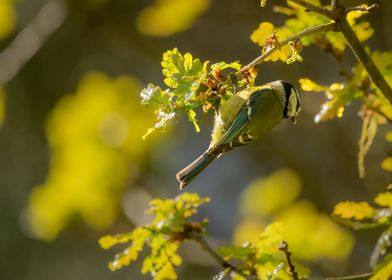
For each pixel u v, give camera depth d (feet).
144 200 37.76
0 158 53.21
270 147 45.96
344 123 46.39
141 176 38.17
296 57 17.34
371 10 17.21
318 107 42.88
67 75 55.06
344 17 17.47
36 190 35.83
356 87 21.35
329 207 44.62
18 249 52.49
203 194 56.49
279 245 20.27
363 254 41.09
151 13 36.47
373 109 21.29
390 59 21.30
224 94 16.99
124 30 48.32
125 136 38.09
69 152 37.01
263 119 23.65
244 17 47.67
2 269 52.13
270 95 24.14
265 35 20.07
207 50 50.70
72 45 54.90
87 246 52.70
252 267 20.13
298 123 45.88
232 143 22.63
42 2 53.36
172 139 41.37
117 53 55.42
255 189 39.22
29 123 54.03
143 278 51.65
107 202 36.19
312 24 21.18
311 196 44.24
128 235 20.27
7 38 53.01
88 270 52.54
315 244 30.42
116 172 36.99
